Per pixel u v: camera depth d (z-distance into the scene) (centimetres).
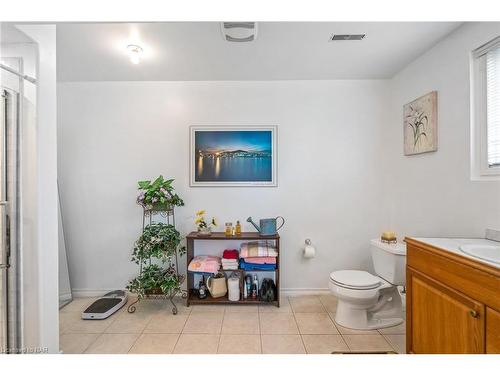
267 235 252
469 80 175
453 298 127
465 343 120
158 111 274
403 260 211
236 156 273
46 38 155
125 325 219
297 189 276
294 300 264
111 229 275
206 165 273
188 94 273
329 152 276
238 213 274
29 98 149
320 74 261
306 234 275
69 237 274
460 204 185
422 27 181
